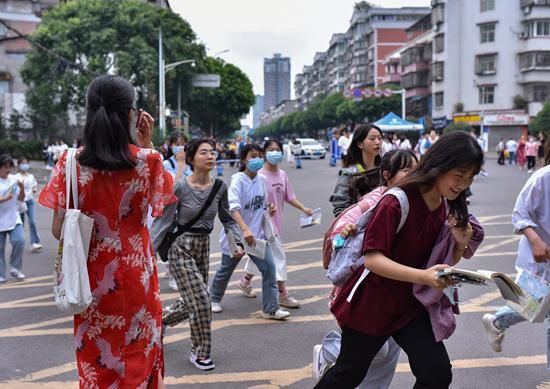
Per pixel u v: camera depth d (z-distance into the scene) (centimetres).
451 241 284
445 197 273
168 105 4850
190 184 469
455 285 262
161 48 3678
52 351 509
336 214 450
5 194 773
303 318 584
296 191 1822
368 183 420
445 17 5600
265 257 569
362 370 301
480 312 589
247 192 581
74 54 3638
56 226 291
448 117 5644
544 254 377
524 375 436
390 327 287
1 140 3688
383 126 3691
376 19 9100
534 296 301
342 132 3092
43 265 887
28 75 3694
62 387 432
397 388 418
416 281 260
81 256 278
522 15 5188
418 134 5612
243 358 481
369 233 275
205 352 459
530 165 2662
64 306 276
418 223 278
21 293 718
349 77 10494
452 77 5609
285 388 423
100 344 289
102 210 286
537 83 5125
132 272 291
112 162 278
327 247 325
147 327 297
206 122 6538
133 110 294
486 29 5347
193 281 457
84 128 285
